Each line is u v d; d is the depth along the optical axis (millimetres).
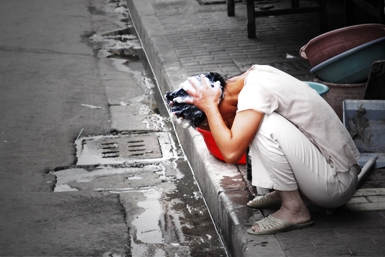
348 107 5438
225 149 4062
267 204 4543
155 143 6676
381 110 5391
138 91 8211
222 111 4293
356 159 4301
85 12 12047
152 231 5000
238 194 4840
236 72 7688
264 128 4062
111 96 7969
